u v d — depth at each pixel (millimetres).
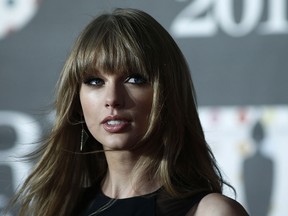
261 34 9203
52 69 9328
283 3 9188
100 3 9312
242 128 9219
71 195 4586
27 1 9391
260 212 9172
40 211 4602
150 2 9281
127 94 4012
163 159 4062
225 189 6250
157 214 3969
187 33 9258
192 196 3953
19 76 9336
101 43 4039
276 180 9133
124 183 4227
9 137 9055
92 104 4102
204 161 4188
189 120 4180
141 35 4074
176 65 4152
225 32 9242
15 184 8625
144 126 4035
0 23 9391
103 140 4098
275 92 9203
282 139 9156
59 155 4535
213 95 9250
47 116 5180
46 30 9352
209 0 9266
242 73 9234
